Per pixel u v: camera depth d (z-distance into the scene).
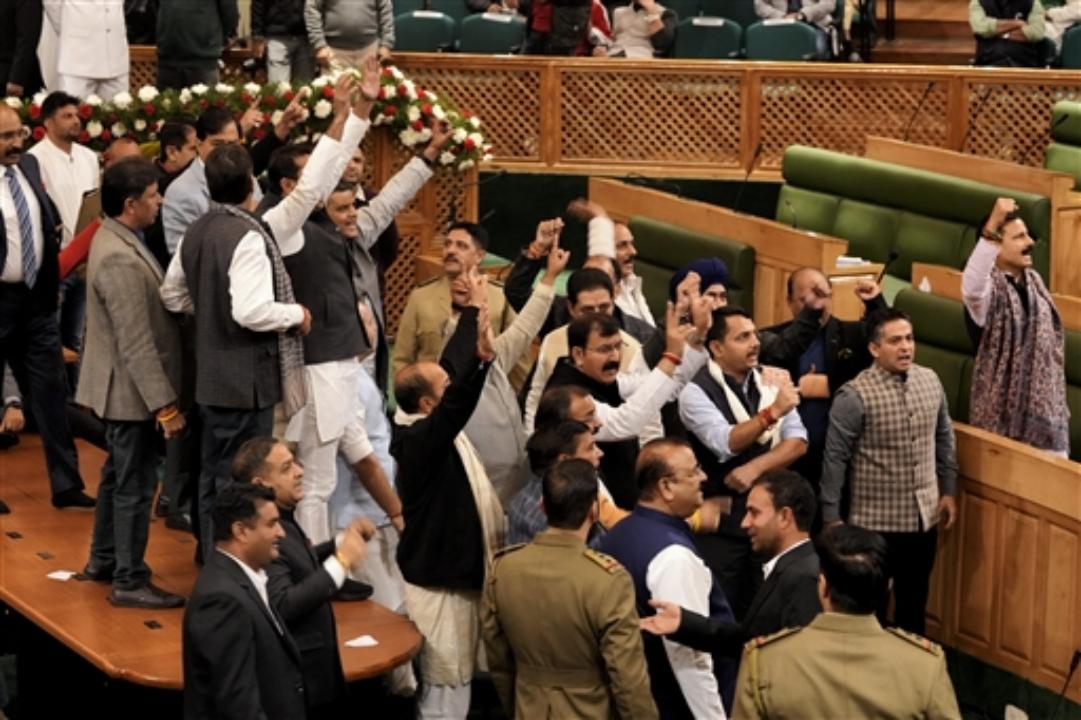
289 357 19.69
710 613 18.14
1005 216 23.42
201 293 19.36
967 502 23.11
